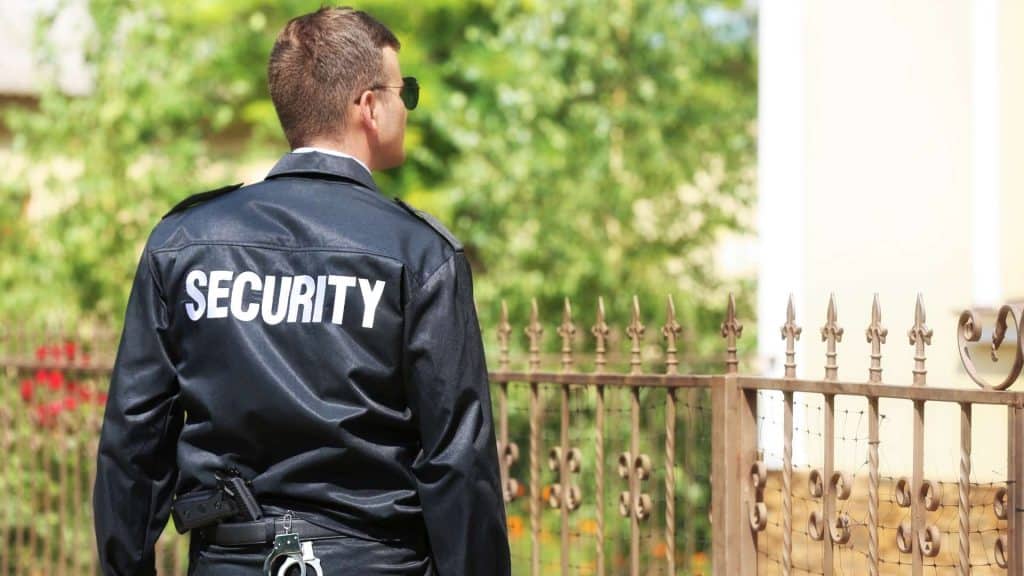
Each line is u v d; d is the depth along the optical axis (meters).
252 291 2.59
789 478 3.60
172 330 2.66
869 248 6.55
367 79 2.75
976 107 6.10
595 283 10.45
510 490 4.68
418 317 2.54
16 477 6.80
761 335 7.04
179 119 10.95
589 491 7.32
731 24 11.74
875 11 6.57
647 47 11.20
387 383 2.54
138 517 2.69
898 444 6.20
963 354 3.13
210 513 2.58
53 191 10.31
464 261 2.63
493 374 4.71
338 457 2.51
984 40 6.07
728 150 11.34
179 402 2.69
